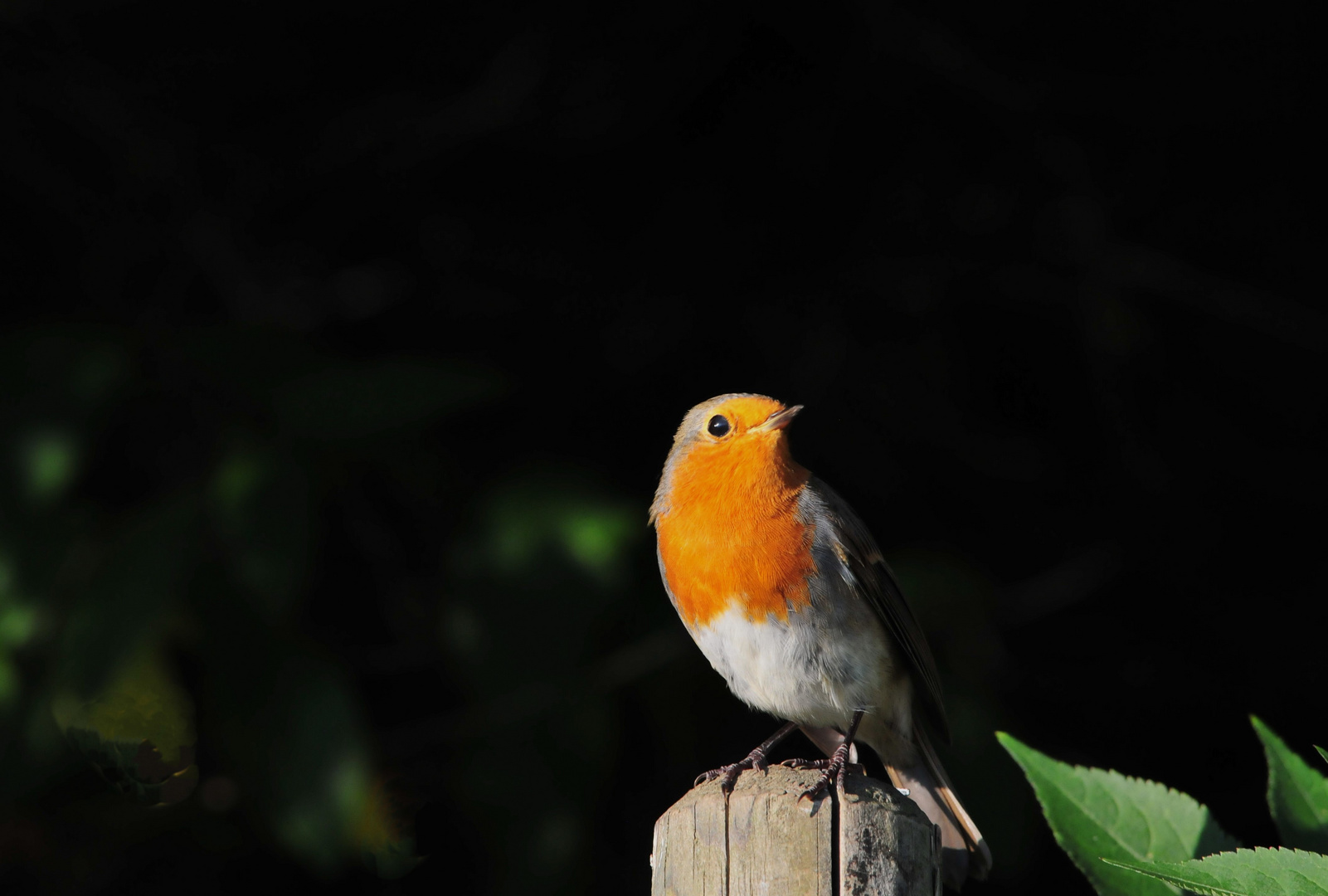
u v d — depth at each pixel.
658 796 9.81
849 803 4.11
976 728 8.25
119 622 7.58
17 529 7.96
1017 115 10.58
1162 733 10.55
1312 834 4.38
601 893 9.63
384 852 9.39
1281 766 4.52
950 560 8.96
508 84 10.47
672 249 10.88
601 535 8.21
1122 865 3.55
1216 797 10.33
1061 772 4.47
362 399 8.24
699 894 4.14
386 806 9.50
